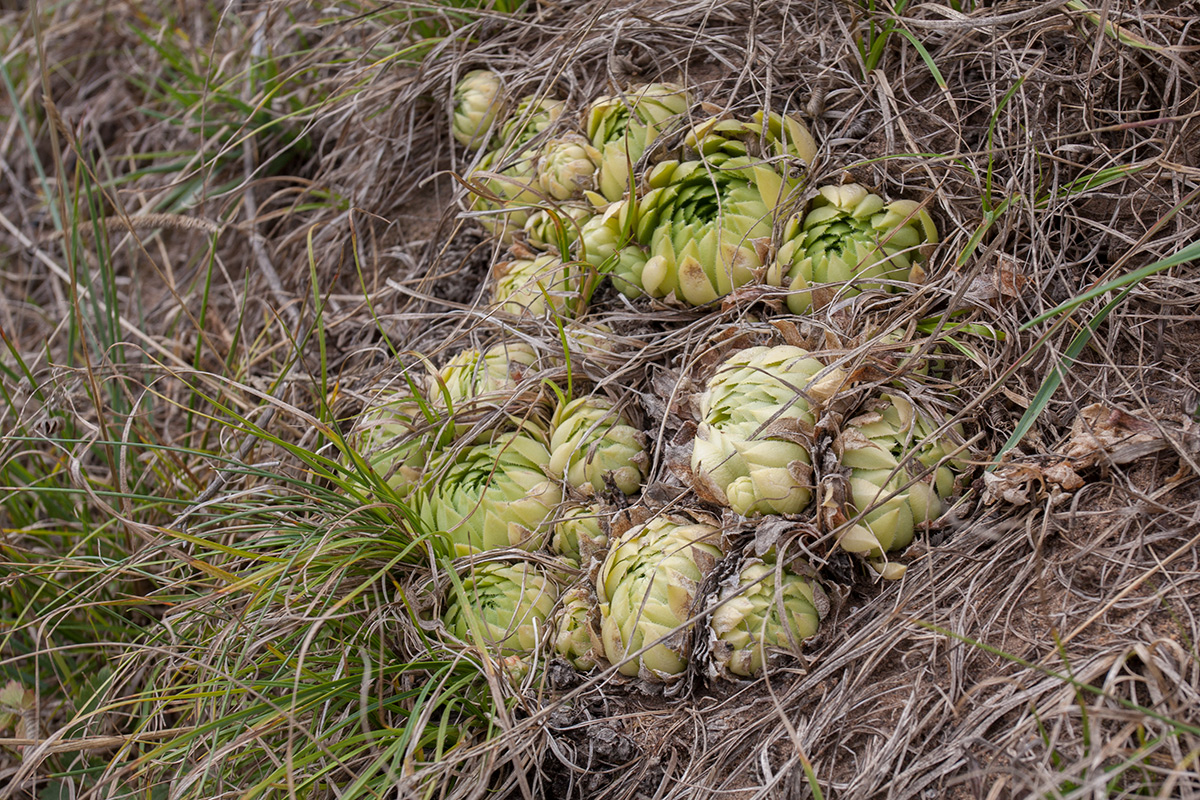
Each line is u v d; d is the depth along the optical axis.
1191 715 0.80
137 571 0.93
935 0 0.93
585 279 0.93
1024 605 0.83
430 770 0.83
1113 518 0.84
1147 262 0.88
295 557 0.88
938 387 0.87
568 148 0.95
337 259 1.05
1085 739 0.79
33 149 1.11
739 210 0.90
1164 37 0.89
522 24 1.00
